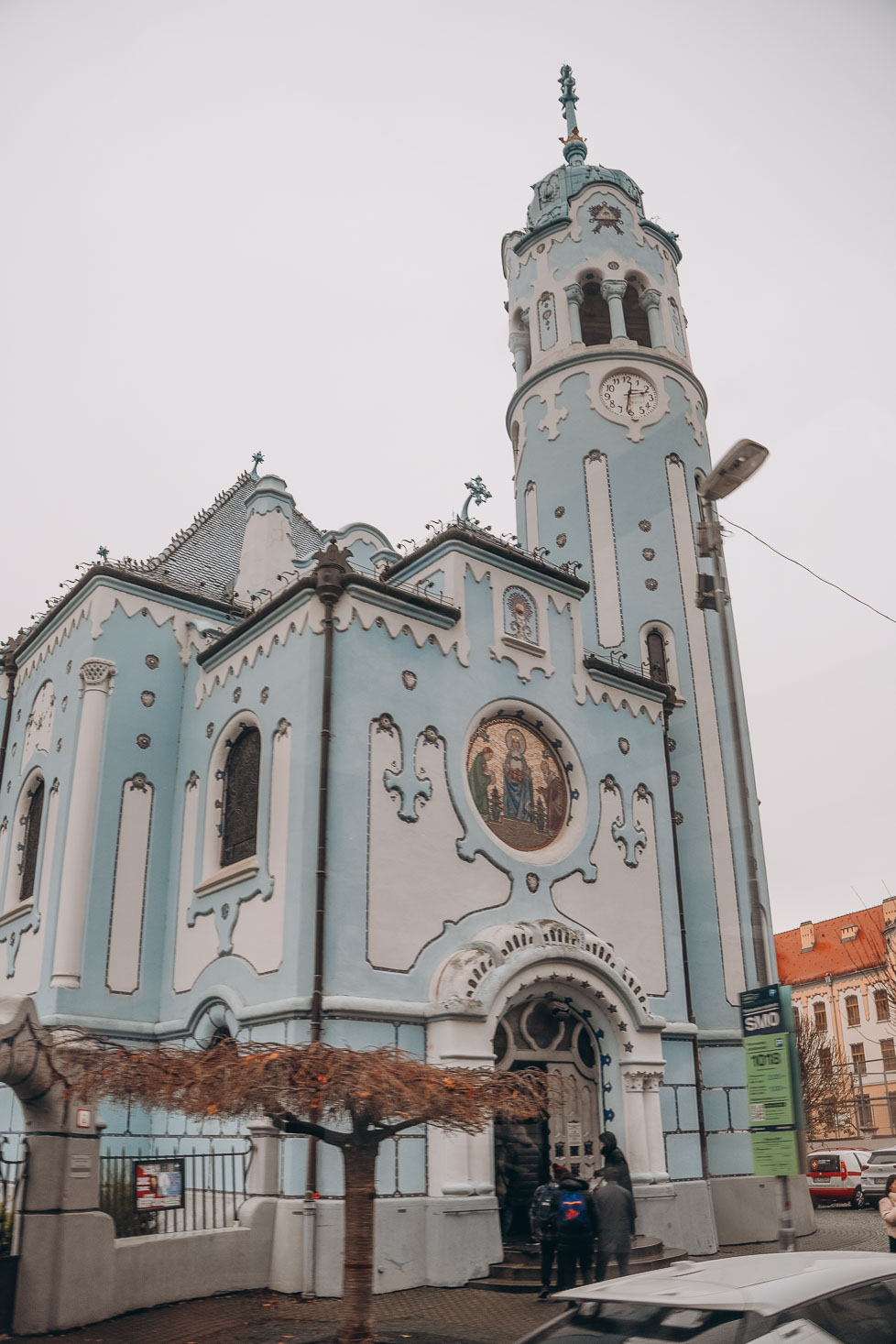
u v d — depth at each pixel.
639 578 26.42
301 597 18.73
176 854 20.80
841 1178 33.97
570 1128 18.56
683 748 25.06
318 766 17.39
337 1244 14.66
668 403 28.64
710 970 23.47
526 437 29.50
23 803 23.38
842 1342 5.62
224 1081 10.80
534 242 31.45
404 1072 11.02
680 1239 18.47
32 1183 12.27
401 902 17.45
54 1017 18.94
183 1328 12.25
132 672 21.84
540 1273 15.28
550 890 19.78
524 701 20.75
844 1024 57.12
